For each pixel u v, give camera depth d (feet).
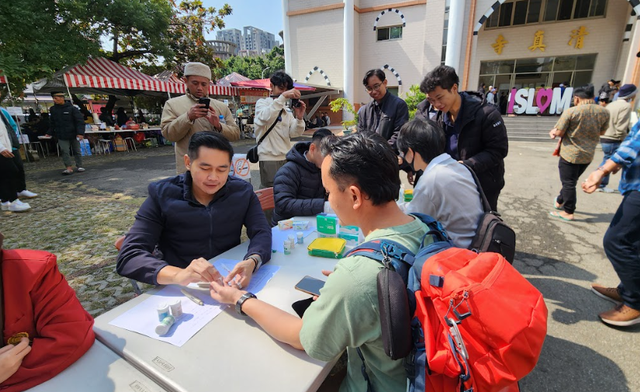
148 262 4.71
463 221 5.56
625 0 41.93
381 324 2.62
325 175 3.27
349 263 2.88
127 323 3.85
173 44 46.68
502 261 2.84
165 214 5.50
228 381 3.03
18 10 27.32
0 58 26.86
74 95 40.68
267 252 5.34
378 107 12.57
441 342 2.55
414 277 2.79
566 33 45.44
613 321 7.36
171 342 3.52
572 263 10.30
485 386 2.45
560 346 6.93
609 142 16.71
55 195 18.92
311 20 52.44
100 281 9.59
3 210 15.99
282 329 3.38
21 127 33.53
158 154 36.06
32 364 3.05
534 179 20.62
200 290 4.49
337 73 52.80
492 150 7.93
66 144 24.73
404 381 3.09
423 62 46.55
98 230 13.42
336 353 2.99
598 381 6.09
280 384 2.99
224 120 11.03
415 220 3.38
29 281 3.11
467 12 38.32
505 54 48.96
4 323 3.03
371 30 50.39
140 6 37.04
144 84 34.88
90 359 3.35
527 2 46.24
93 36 34.63
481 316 2.41
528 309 2.51
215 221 5.76
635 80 34.65
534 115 45.34
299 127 12.04
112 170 26.53
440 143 5.91
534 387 6.00
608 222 13.47
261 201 9.01
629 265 6.85
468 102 7.99
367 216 3.32
